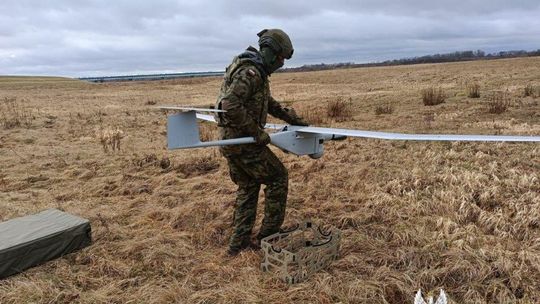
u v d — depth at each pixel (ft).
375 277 10.54
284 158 23.48
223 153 11.43
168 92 86.94
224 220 14.80
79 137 31.24
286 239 11.94
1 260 10.52
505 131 26.94
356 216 14.75
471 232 13.01
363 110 40.40
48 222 12.37
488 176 18.03
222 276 10.96
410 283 10.30
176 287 10.23
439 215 14.66
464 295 9.79
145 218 15.26
